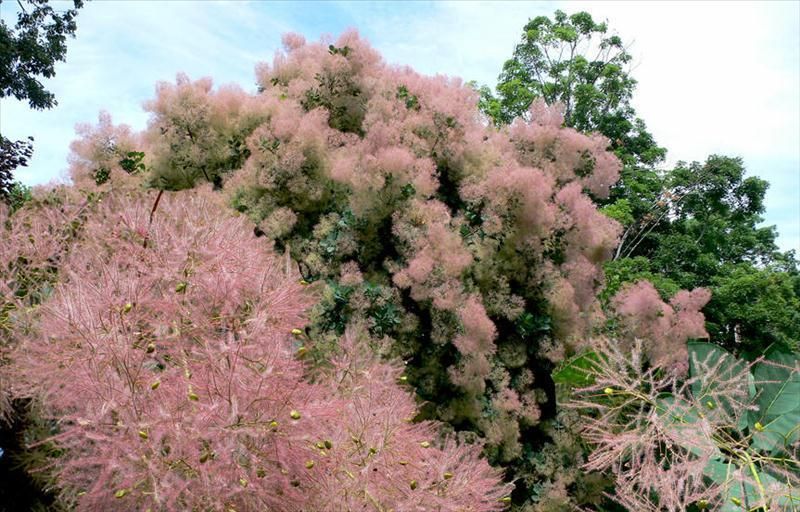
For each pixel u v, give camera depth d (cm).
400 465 178
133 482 149
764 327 1068
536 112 430
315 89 405
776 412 226
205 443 157
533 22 1408
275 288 199
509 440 349
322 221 357
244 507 155
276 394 160
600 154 431
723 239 1327
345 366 211
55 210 243
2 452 202
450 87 427
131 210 216
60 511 189
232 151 397
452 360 345
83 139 396
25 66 1113
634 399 212
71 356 166
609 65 1365
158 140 400
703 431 175
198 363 170
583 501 365
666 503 177
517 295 375
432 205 353
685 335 396
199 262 196
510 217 362
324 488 165
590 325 402
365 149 361
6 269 212
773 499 161
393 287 344
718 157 1325
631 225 1209
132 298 176
